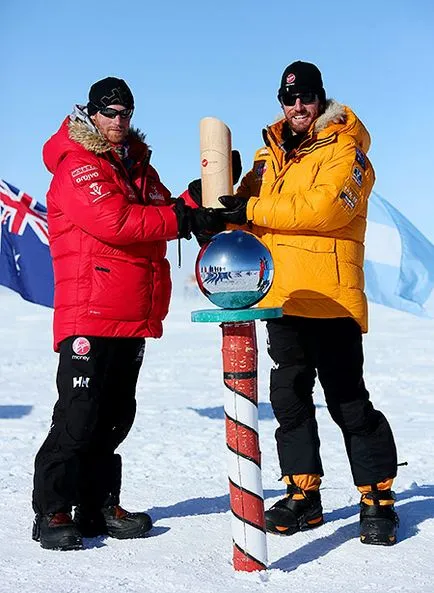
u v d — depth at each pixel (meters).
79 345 3.86
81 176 3.77
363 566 3.62
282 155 4.04
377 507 3.95
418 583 3.41
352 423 3.99
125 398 4.10
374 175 4.05
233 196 3.72
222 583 3.43
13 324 21.97
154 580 3.46
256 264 3.43
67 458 3.91
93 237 3.84
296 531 4.10
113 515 4.06
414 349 15.80
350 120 3.97
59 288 3.93
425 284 5.13
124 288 3.87
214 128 3.71
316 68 4.00
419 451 6.61
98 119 3.90
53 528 3.87
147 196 4.06
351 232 3.96
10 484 5.25
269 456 6.38
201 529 4.18
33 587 3.37
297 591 3.33
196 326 20.94
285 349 4.02
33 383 11.44
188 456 6.36
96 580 3.46
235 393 3.50
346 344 3.98
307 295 3.90
